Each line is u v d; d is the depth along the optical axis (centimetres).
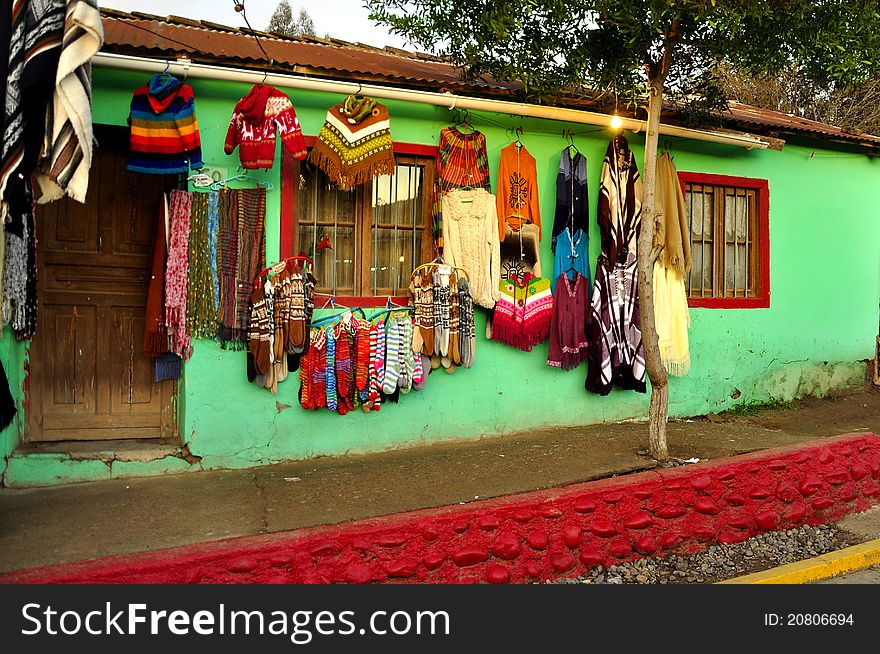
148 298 516
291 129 500
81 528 398
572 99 625
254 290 527
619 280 661
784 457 539
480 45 538
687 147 732
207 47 560
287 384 551
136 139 474
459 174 588
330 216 574
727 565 474
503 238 614
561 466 534
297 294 529
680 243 682
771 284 795
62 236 516
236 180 531
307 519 420
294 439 554
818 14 510
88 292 524
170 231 511
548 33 543
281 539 375
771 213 791
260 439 543
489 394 630
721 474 508
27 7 354
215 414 529
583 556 451
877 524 549
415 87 575
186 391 521
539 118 638
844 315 855
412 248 603
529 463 544
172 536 388
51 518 415
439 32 543
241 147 502
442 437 610
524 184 619
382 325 565
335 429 568
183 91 483
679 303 694
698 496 497
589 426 677
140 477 507
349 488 482
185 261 513
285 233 546
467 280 584
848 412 771
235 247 526
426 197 606
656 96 540
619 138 660
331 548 379
